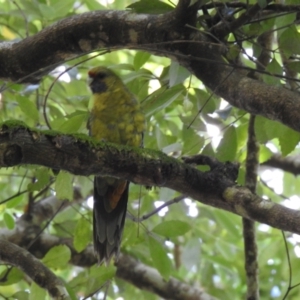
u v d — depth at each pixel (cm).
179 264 1474
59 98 1332
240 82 729
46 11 1083
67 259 950
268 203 680
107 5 1253
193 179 711
